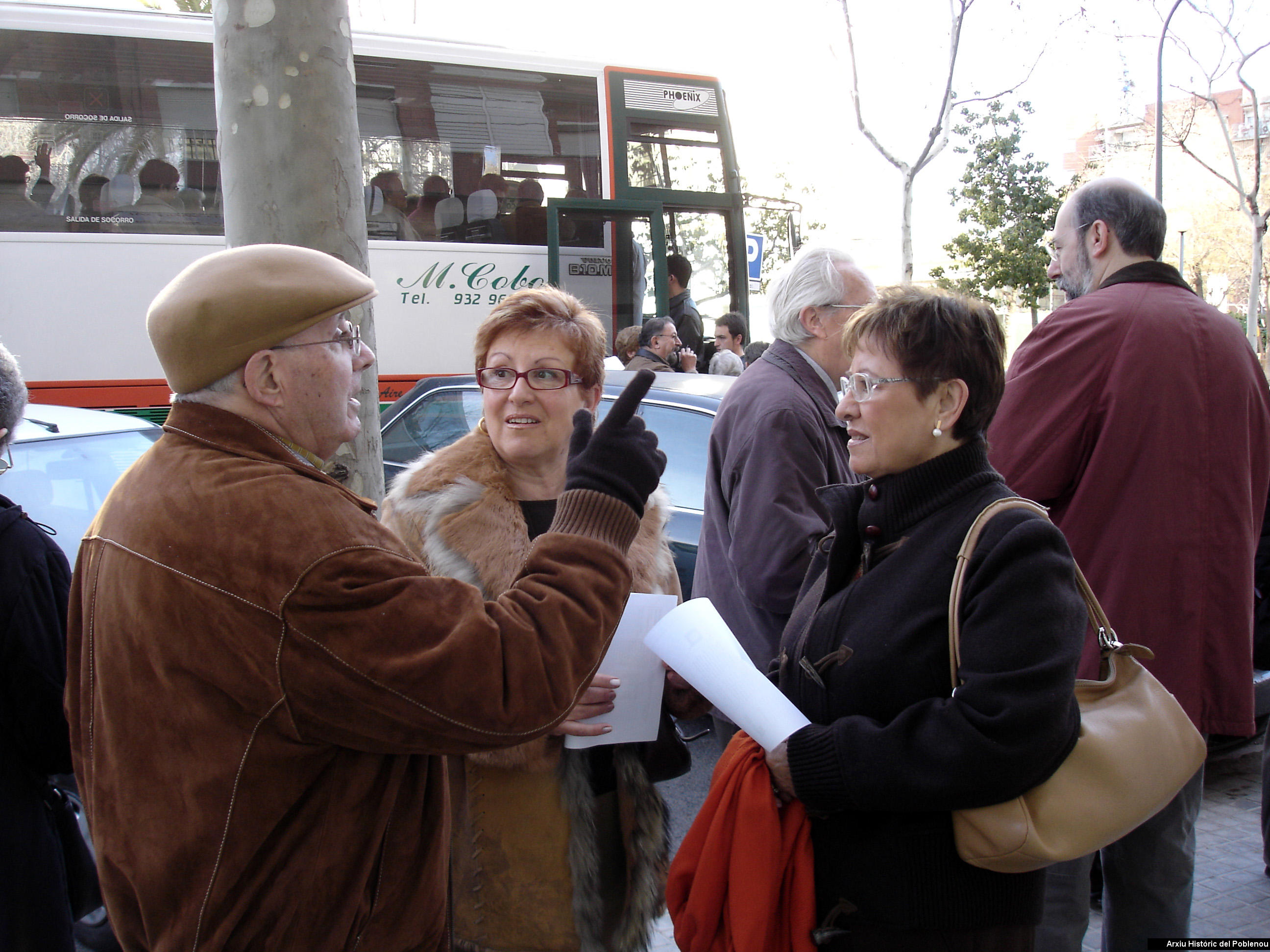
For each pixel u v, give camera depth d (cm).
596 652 151
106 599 141
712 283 992
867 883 170
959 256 2038
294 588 131
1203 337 249
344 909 140
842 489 190
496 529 203
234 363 143
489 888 202
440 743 138
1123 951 257
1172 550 246
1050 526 165
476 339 218
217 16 289
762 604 248
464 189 898
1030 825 157
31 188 790
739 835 173
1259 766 453
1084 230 277
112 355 802
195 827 133
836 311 267
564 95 930
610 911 211
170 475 141
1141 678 179
